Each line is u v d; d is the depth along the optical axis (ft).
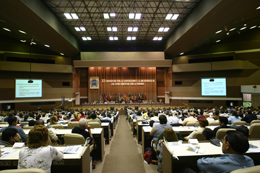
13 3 32.71
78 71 89.45
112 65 80.28
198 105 81.10
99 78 90.02
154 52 80.69
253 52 67.82
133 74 91.66
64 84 79.61
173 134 10.59
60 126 18.31
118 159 16.57
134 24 59.36
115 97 88.74
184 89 82.94
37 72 73.31
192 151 8.94
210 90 75.82
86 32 66.54
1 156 8.46
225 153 7.11
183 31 54.19
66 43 63.05
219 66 72.95
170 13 49.88
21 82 67.36
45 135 7.54
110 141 24.52
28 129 17.40
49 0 41.01
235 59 70.95
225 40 73.82
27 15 38.04
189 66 80.07
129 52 80.02
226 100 75.41
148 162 15.33
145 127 18.45
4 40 65.16
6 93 64.39
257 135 13.70
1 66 62.85
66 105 79.15
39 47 74.28
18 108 68.90
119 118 57.21
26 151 7.10
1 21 44.45
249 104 69.21
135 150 19.69
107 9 47.70
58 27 51.06
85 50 86.02
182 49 71.56
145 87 91.15
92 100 88.69
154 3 44.83
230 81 72.08
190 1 42.96
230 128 12.54
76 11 47.57
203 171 7.33
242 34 70.03
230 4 34.63
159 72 95.86
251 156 8.65
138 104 79.71
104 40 79.00
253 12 41.39
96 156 16.93
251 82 67.77
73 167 9.59
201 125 13.39
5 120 26.84
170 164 8.69
